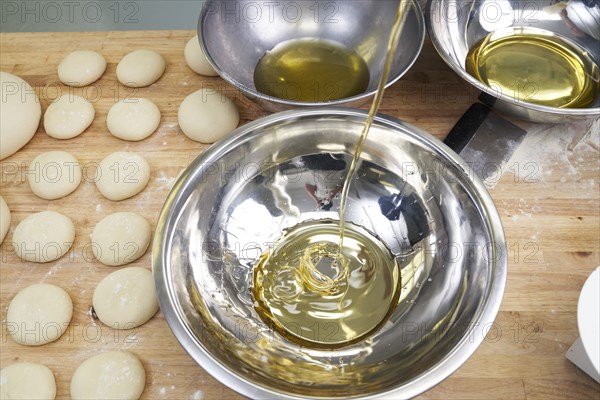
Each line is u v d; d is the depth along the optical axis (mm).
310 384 645
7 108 841
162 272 658
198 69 912
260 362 667
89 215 812
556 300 737
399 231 763
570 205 797
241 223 762
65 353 721
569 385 688
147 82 908
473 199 710
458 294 685
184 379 704
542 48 903
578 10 896
